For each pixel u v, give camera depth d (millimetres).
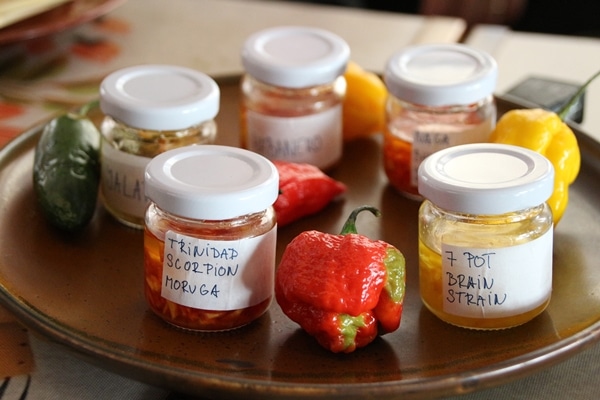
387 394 500
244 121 803
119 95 697
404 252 693
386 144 783
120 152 707
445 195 570
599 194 754
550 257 597
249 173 591
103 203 752
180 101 696
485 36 1169
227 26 1202
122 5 1265
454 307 588
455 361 554
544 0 1781
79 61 1078
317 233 583
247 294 583
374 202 771
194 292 576
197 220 568
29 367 597
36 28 996
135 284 643
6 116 928
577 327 584
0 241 681
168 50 1120
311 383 522
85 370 598
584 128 929
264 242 587
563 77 1047
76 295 623
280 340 580
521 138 690
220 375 513
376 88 855
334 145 812
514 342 575
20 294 614
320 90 785
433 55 784
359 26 1199
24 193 747
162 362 545
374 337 571
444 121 742
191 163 601
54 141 718
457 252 576
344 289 547
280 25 1205
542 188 570
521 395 577
